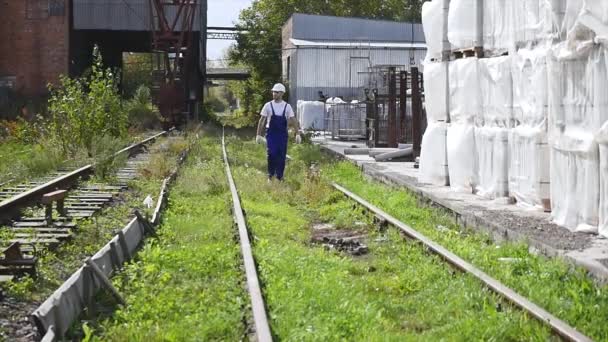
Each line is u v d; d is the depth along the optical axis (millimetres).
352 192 15555
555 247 8945
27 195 12594
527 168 12047
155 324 6570
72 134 22500
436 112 16031
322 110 43875
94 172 17953
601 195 9617
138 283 7750
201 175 18078
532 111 11828
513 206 12461
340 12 79000
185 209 13273
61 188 15102
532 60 11727
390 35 58438
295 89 51812
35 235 10289
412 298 7527
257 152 27875
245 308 6840
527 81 12008
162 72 46781
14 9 46281
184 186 16125
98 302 7094
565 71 10453
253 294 6934
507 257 9203
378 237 11164
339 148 28359
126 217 12305
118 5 47625
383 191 16422
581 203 10078
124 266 8438
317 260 9102
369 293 7754
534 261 8781
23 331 6379
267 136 17688
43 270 8320
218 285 7797
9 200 11688
